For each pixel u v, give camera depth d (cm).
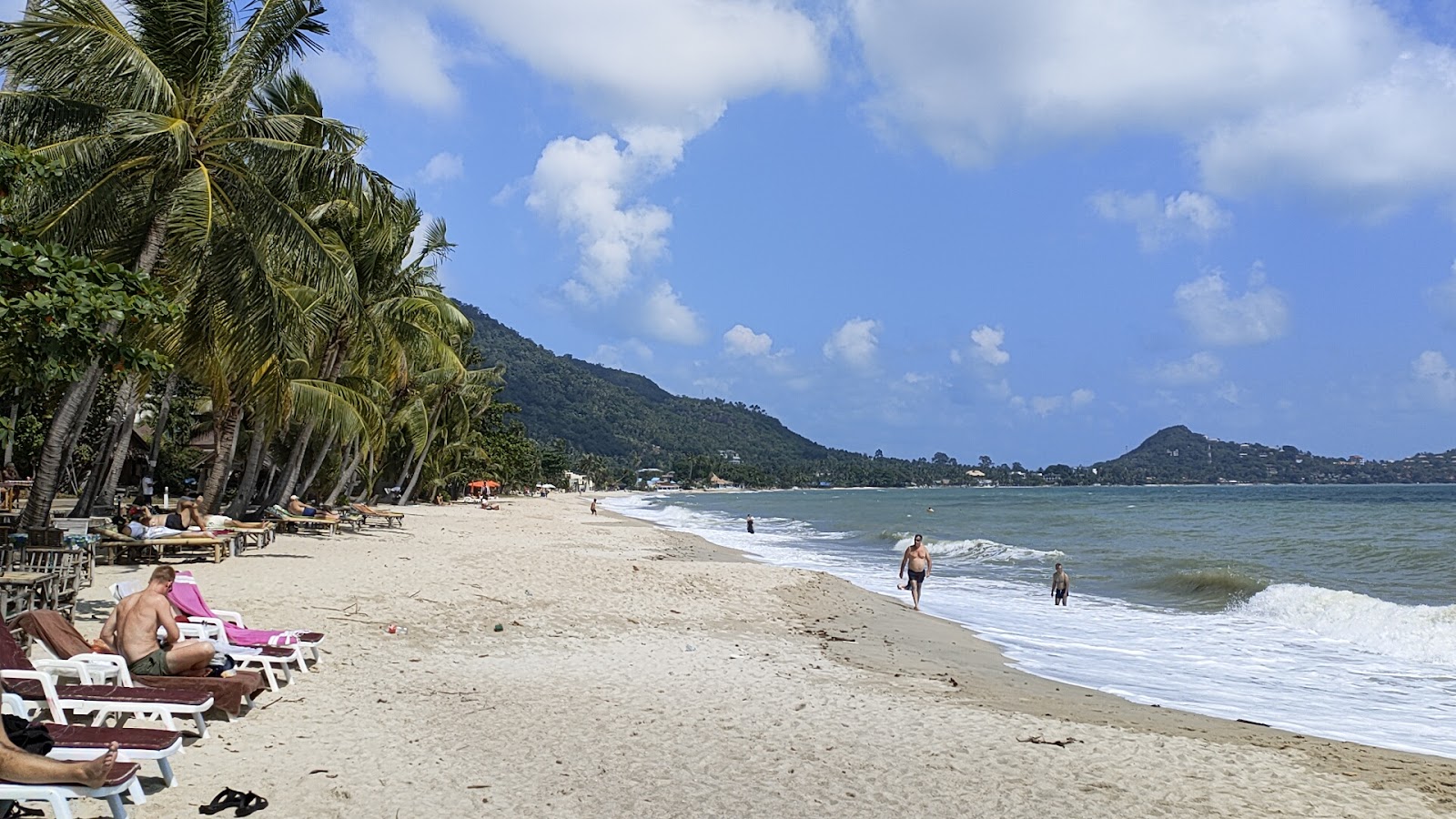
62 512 2245
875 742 802
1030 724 895
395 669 983
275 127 1633
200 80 1580
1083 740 843
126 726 671
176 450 4316
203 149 1563
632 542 3409
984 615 1830
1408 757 849
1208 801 686
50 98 1414
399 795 597
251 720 745
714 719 853
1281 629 1669
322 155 1598
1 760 451
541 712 841
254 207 1566
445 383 4734
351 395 2625
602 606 1572
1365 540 3659
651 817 589
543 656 1123
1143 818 643
